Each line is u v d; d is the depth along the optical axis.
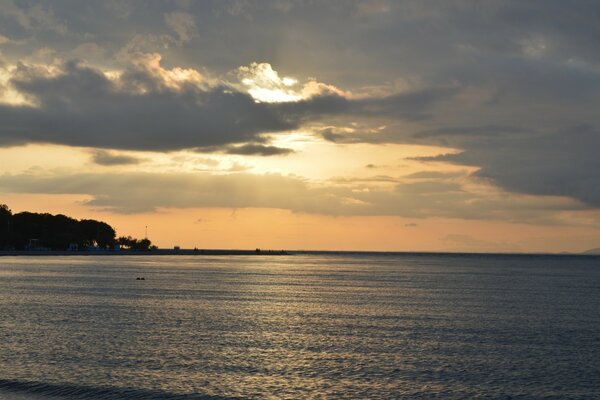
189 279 163.88
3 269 193.38
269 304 99.38
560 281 180.75
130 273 185.75
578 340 64.94
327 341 63.25
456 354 57.03
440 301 107.56
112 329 68.56
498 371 50.59
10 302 95.38
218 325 73.56
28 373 47.34
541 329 72.69
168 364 51.50
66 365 50.19
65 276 162.75
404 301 107.06
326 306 97.19
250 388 44.91
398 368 51.31
